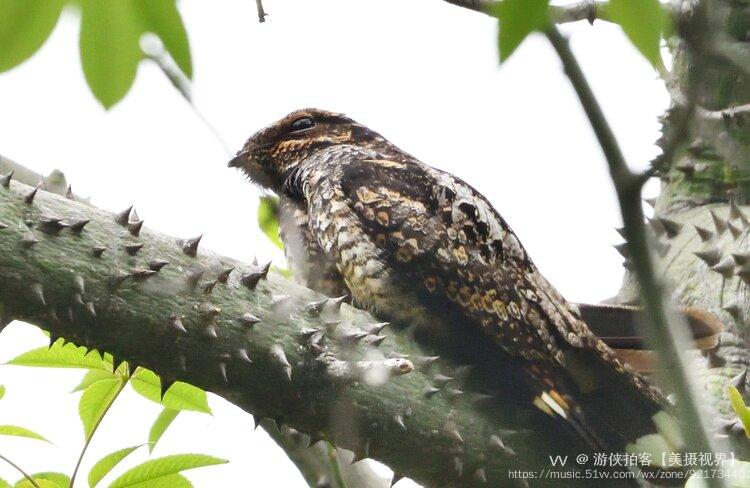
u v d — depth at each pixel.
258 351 4.79
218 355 4.71
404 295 6.52
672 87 6.83
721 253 6.40
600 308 6.76
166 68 3.19
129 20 3.14
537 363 6.21
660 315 2.81
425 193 6.80
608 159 2.81
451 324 6.41
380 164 7.04
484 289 6.45
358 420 5.01
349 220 6.75
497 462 5.36
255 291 4.88
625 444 5.76
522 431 5.50
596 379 6.28
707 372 6.06
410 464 5.25
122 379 5.31
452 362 6.07
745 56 2.81
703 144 7.04
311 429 5.07
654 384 6.34
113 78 3.17
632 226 2.83
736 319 6.25
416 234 6.58
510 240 6.81
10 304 4.34
